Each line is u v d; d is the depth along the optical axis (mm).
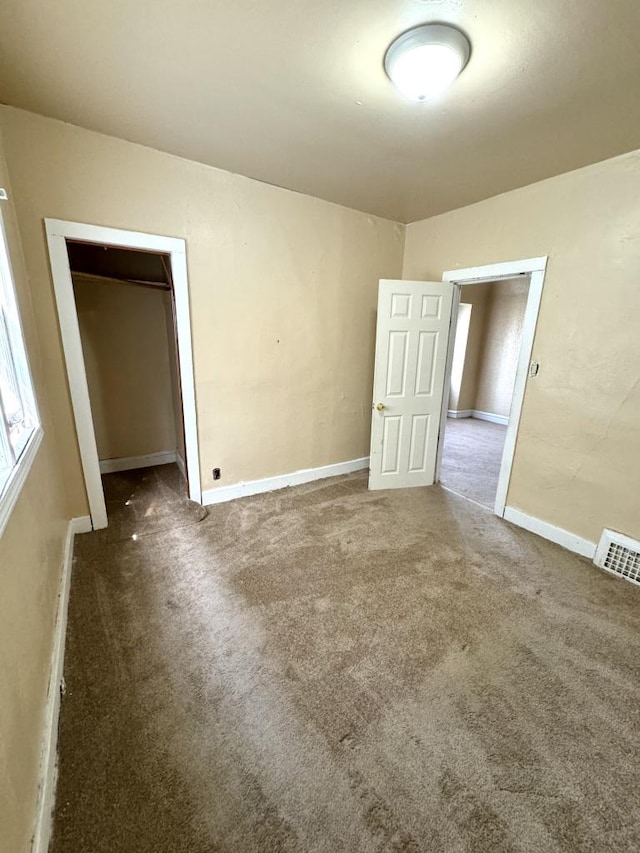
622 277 2293
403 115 1949
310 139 2229
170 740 1368
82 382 2496
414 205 3254
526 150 2248
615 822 1165
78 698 1517
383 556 2547
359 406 4008
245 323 3072
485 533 2879
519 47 1445
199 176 2627
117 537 2686
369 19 1357
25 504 1414
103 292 3564
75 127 2180
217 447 3188
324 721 1451
